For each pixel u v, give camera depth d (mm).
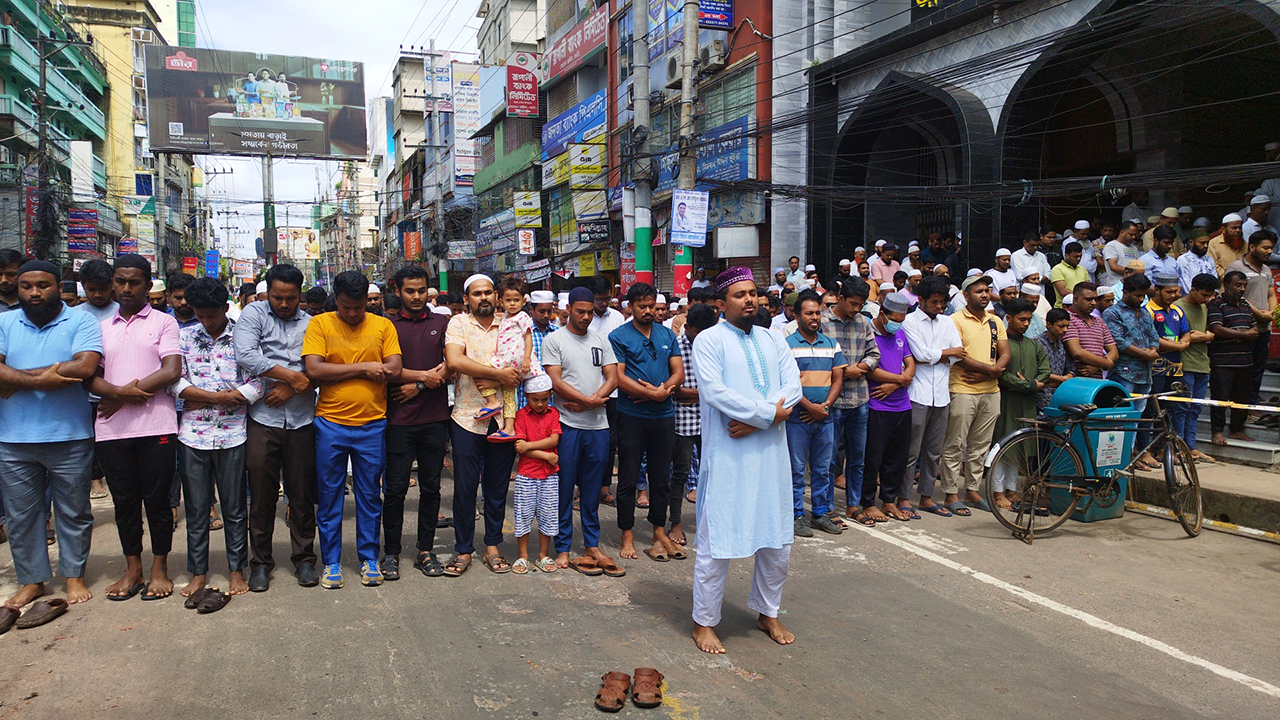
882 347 6578
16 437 4383
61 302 4500
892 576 5219
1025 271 9195
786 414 4004
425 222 44344
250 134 34438
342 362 4828
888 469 6684
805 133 15789
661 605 4699
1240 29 10383
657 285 22125
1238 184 11820
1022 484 6230
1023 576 5207
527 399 5273
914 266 11828
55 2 36344
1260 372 8312
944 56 12836
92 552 5672
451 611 4512
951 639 4191
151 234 39812
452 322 5188
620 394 5590
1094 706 3486
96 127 34812
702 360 4004
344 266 74688
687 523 6652
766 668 3824
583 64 25062
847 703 3475
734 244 16484
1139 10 9594
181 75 33531
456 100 35531
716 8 17219
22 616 4332
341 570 5312
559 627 4301
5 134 26062
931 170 15031
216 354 4742
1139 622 4438
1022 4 11523
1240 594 4883
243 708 3357
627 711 3369
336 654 3898
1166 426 6277
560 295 7859
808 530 6180
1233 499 6414
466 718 3289
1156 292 7637
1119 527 6383
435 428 5234
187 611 4488
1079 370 7457
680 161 12664
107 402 4500
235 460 4754
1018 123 11727
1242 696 3605
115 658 3854
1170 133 11891
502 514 5398
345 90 35812
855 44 15367
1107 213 13219
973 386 6832
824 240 15031
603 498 7449
